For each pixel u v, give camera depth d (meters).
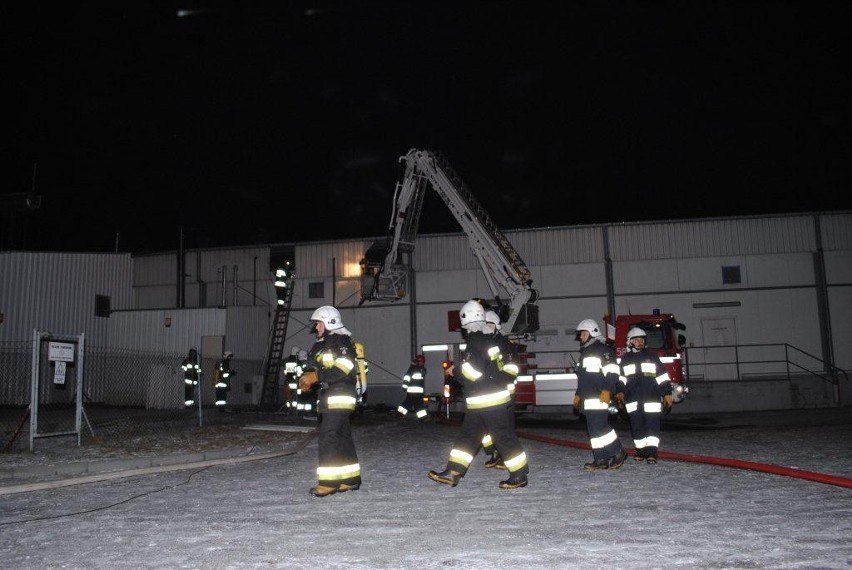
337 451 6.64
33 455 9.88
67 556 4.48
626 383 8.69
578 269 26.66
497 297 21.20
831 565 3.88
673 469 7.84
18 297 24.17
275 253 28.72
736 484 6.71
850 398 24.34
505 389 6.78
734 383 23.08
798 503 5.70
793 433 12.59
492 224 21.30
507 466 6.77
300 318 28.19
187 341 24.97
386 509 5.88
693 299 25.97
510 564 4.05
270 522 5.43
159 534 5.08
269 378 26.17
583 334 8.20
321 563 4.18
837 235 25.62
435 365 22.77
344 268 28.20
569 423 18.70
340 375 6.73
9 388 22.02
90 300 26.03
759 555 4.11
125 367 23.70
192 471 8.77
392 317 27.66
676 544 4.42
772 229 25.94
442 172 22.22
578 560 4.10
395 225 23.83
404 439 12.95
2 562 4.37
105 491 7.25
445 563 4.11
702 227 26.27
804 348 25.23
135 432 13.33
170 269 28.42
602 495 6.29
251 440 12.02
